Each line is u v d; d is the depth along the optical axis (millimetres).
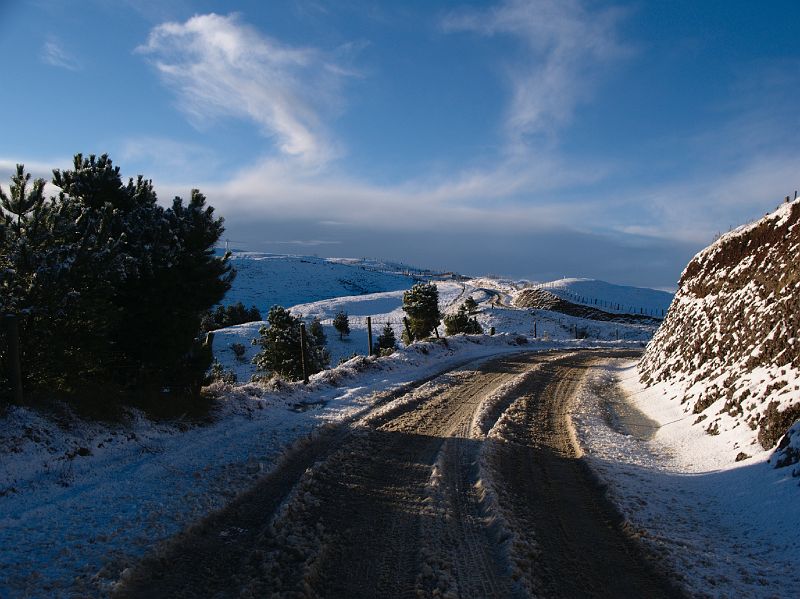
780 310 12562
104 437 9047
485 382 19953
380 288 191000
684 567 6043
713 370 14969
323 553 5879
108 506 6895
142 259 10672
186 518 6613
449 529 6750
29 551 5539
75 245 9180
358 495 7848
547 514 7465
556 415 14758
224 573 5410
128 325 10922
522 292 104812
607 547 6535
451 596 5062
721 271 18875
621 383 22391
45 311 8805
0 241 8609
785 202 16672
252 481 8141
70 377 9578
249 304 150000
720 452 10711
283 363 31359
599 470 9695
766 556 6570
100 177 11305
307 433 11188
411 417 13516
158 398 11266
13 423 7949
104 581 5023
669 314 23406
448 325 48031
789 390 10023
